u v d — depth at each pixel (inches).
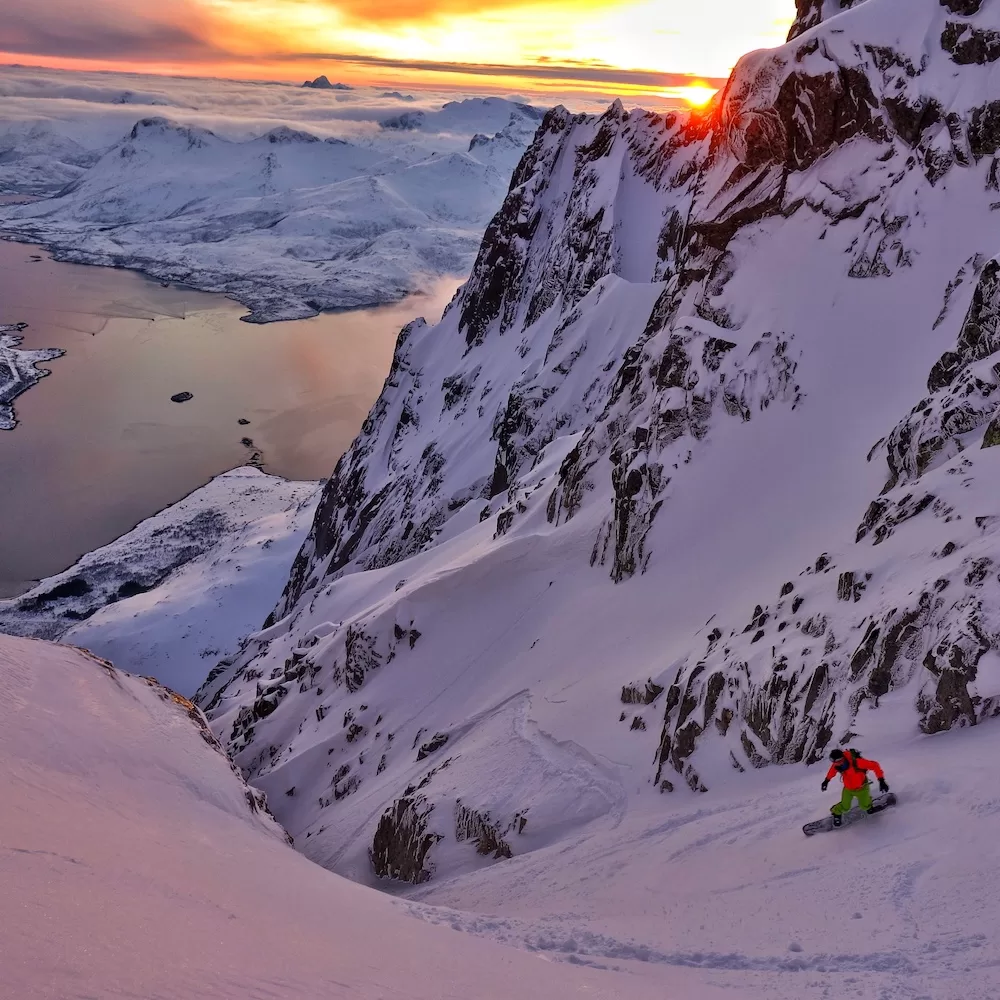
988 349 1219.9
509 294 6737.2
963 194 1868.8
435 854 1343.5
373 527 5841.5
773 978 401.7
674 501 1870.1
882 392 1699.1
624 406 2445.9
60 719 770.2
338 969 297.0
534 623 2135.8
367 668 2470.5
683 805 993.5
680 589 1684.3
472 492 5108.3
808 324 1915.6
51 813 456.1
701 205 2417.6
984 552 788.0
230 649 5644.7
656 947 485.7
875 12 2132.1
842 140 2123.5
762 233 2182.6
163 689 1082.7
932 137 1946.4
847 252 1974.7
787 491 1656.0
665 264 5078.7
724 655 1173.1
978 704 671.1
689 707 1159.6
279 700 2923.2
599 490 2377.0
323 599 3878.0
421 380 7121.1
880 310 1846.7
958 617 740.7
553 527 2490.2
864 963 403.5
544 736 1502.2
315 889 545.0
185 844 553.0
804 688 924.6
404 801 1565.0
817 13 2522.1
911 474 1200.2
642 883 713.6
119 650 5467.5
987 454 995.3
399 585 3380.9
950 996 348.5
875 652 826.2
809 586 1111.6
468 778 1488.7
